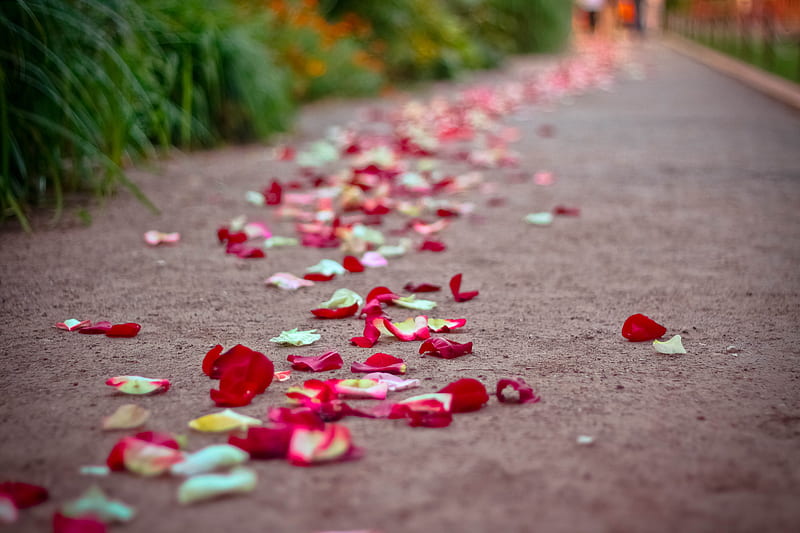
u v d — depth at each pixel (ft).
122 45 21.47
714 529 6.51
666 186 22.86
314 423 8.08
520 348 10.89
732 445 7.98
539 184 23.39
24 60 18.08
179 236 17.26
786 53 70.13
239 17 34.42
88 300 13.08
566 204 20.66
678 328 11.77
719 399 9.15
